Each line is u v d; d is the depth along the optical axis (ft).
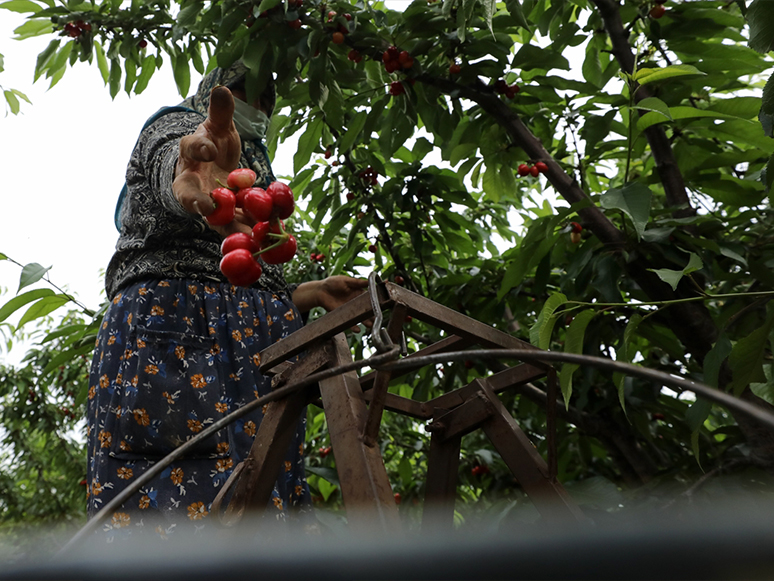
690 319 6.36
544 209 10.15
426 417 4.51
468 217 10.08
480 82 7.26
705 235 6.68
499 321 8.71
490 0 5.57
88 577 0.99
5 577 1.00
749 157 6.70
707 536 0.75
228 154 3.81
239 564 0.97
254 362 4.55
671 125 6.97
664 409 7.97
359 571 0.93
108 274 5.00
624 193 5.59
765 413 1.55
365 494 2.91
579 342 4.99
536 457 4.03
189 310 4.50
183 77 8.42
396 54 6.96
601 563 0.79
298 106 8.09
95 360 4.61
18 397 15.99
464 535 0.95
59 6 8.03
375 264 9.15
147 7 7.82
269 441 3.51
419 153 8.45
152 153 4.40
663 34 6.99
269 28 6.54
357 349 8.87
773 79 4.36
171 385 4.19
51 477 18.44
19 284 6.43
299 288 5.44
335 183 8.92
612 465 9.53
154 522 3.87
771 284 6.31
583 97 7.20
